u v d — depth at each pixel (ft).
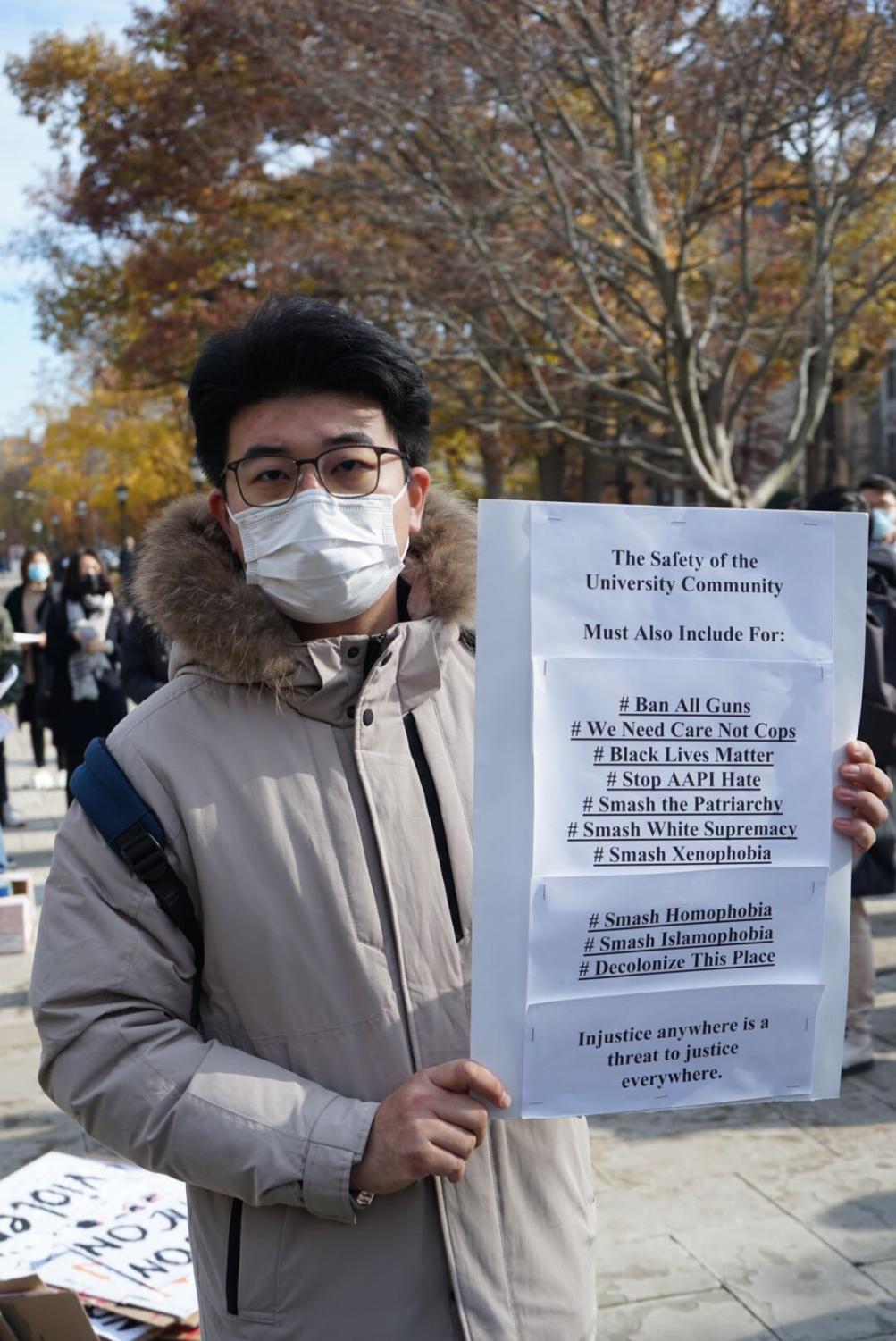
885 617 13.87
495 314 43.16
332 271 38.96
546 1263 4.88
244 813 4.79
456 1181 4.44
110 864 4.75
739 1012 4.85
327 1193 4.38
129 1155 4.60
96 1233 9.43
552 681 4.63
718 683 4.83
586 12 32.04
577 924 4.64
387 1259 4.68
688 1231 11.22
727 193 34.86
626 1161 12.63
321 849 4.80
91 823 4.80
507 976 4.57
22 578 33.81
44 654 28.17
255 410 5.01
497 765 4.58
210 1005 4.85
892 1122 13.34
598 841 4.67
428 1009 4.83
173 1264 8.99
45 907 4.82
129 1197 9.97
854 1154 12.63
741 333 39.52
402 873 4.89
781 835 4.90
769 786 4.89
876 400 99.96
